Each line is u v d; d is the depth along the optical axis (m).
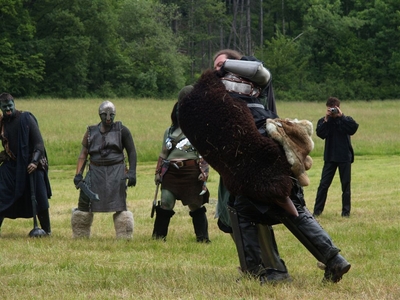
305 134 8.47
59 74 112.50
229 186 8.49
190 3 141.00
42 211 15.10
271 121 8.48
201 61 140.12
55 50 110.81
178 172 14.16
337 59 138.75
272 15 150.88
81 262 10.86
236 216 8.81
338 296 8.32
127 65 118.75
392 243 12.90
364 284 8.91
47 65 112.19
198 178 14.16
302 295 8.31
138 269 10.15
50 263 10.84
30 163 14.80
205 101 8.62
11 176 14.86
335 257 8.64
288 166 8.39
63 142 43.16
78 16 114.50
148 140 45.97
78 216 14.53
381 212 18.48
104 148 14.49
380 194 23.23
